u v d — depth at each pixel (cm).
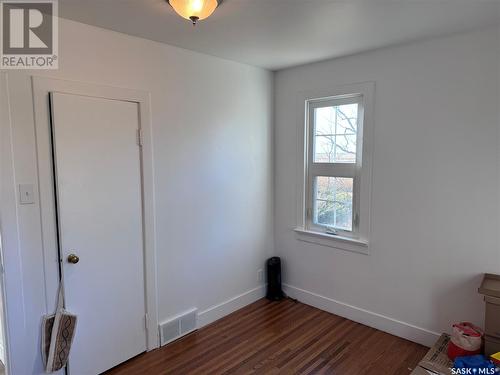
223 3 187
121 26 222
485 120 232
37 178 201
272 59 304
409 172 268
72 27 211
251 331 294
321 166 328
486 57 228
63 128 208
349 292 312
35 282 204
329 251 324
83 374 227
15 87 191
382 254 288
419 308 271
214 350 265
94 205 225
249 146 333
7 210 192
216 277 313
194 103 282
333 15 205
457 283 251
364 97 287
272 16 206
